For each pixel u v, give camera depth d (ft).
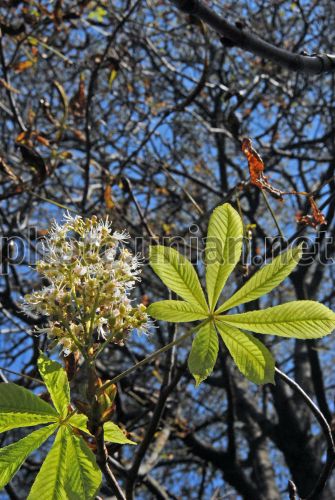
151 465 5.24
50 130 6.27
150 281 7.55
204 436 9.60
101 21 6.19
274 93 8.29
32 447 1.79
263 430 8.25
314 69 3.12
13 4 5.17
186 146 9.14
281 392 8.25
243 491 7.52
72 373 2.10
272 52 3.00
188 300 1.90
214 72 8.23
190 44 7.99
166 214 8.29
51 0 5.21
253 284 1.92
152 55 8.22
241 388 8.74
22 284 7.30
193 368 1.85
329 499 7.69
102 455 1.94
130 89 7.02
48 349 1.98
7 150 7.07
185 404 9.21
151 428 2.68
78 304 1.98
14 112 4.66
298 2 6.93
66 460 1.77
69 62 5.29
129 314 1.99
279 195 2.85
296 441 8.01
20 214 4.94
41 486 1.73
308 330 1.86
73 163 6.84
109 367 7.54
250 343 1.86
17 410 1.80
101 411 1.87
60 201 6.82
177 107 4.68
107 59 4.84
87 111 4.85
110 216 5.19
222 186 8.75
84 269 1.98
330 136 7.32
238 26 2.90
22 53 6.42
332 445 2.48
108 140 7.20
